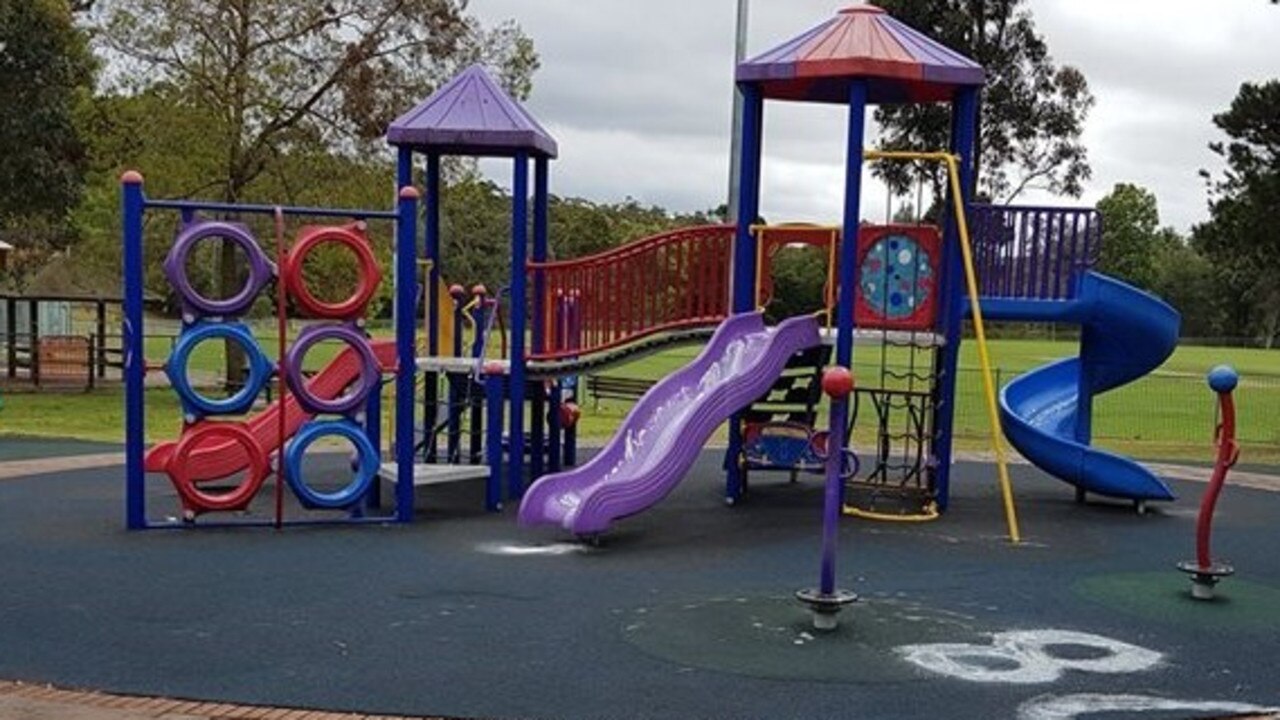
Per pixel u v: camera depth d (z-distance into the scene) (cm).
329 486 1175
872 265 1063
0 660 571
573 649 602
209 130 2230
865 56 980
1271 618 702
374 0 2277
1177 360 5875
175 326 4422
